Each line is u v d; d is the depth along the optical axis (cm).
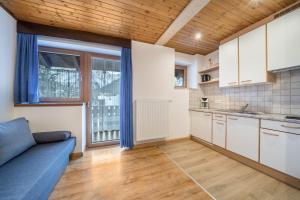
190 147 297
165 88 326
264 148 191
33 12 195
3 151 126
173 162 226
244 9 191
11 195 86
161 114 306
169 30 243
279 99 221
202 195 148
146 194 149
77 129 236
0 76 178
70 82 268
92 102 288
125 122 277
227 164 220
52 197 142
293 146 161
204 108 346
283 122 170
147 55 304
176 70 378
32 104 211
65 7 185
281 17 189
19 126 164
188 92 359
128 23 225
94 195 146
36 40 221
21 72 210
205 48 335
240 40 246
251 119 208
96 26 234
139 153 263
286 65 184
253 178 181
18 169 118
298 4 171
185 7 183
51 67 255
